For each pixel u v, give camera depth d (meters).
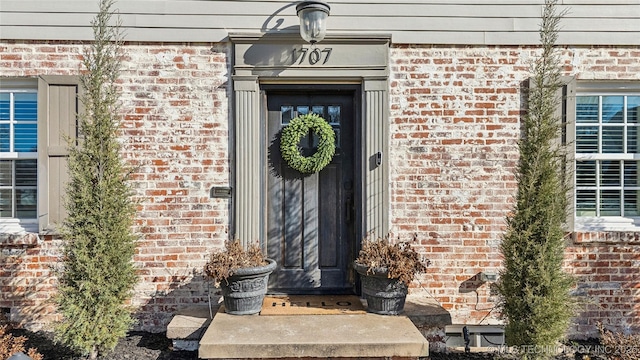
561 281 3.36
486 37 4.15
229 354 3.07
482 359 3.64
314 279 4.27
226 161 4.13
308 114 4.23
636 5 4.16
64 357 3.53
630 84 4.19
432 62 4.15
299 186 4.28
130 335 3.97
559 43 4.15
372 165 4.09
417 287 4.14
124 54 4.08
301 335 3.21
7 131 4.20
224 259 3.58
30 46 4.07
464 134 4.15
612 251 4.10
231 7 4.12
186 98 4.11
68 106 4.03
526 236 3.34
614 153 4.23
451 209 4.14
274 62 4.08
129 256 3.57
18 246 4.04
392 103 4.14
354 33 4.11
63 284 3.45
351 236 4.28
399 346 3.11
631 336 3.56
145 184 4.09
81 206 3.42
